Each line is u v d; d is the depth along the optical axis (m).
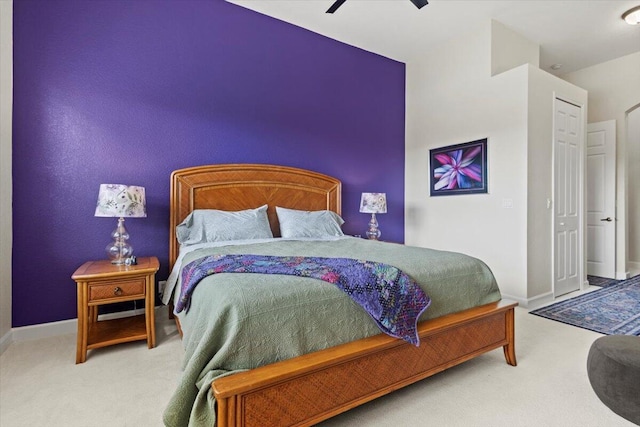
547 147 3.52
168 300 2.56
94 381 1.87
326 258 1.98
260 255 2.12
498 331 2.04
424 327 1.69
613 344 1.31
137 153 2.88
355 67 4.21
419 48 4.24
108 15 2.77
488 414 1.60
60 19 2.59
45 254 2.56
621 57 4.43
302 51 3.78
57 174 2.59
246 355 1.27
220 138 3.28
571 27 3.71
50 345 2.38
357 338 1.54
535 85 3.38
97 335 2.30
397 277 1.70
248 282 1.48
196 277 1.69
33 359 2.15
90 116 2.70
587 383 1.88
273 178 3.51
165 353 2.24
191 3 3.13
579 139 3.94
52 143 2.57
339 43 4.07
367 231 4.15
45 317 2.56
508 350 2.10
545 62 4.58
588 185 4.78
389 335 1.56
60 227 2.61
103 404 1.66
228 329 1.28
